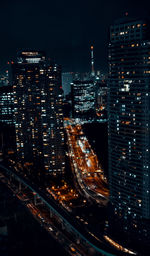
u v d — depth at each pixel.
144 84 194.38
